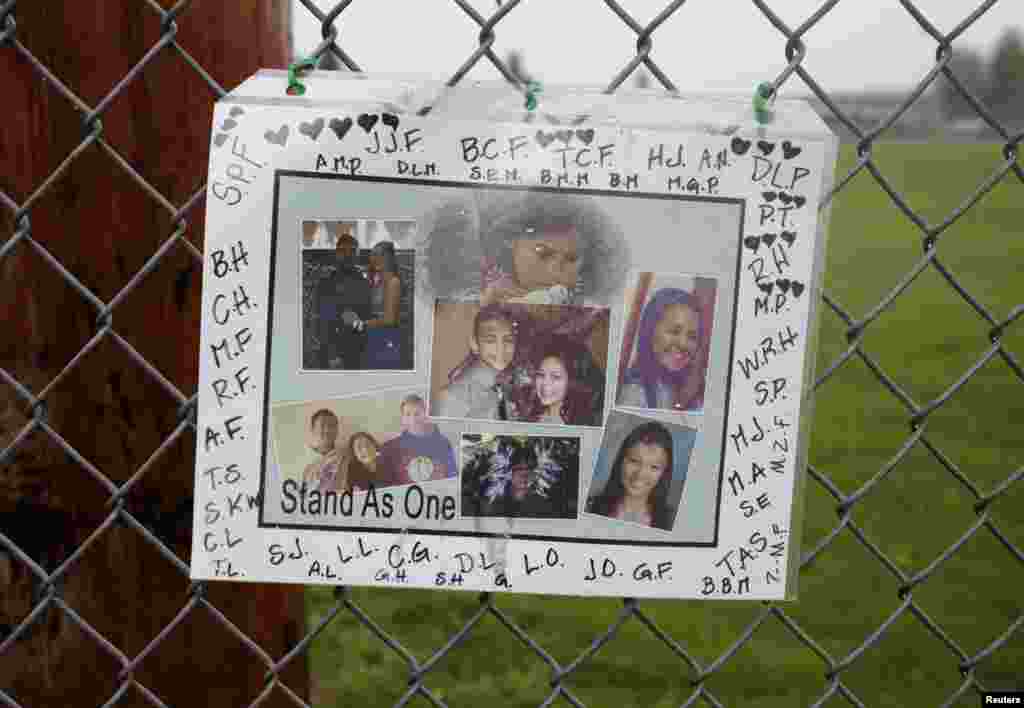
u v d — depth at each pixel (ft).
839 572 16.89
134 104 4.66
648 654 14.24
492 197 4.41
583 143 4.42
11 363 4.82
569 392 4.54
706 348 4.59
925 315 34.53
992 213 50.47
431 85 4.34
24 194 4.63
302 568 4.58
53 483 4.98
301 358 4.44
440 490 4.57
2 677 5.11
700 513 4.71
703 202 4.50
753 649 14.52
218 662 5.45
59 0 4.51
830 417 24.98
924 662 14.39
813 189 4.55
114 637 5.19
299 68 4.30
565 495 4.62
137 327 4.88
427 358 4.47
